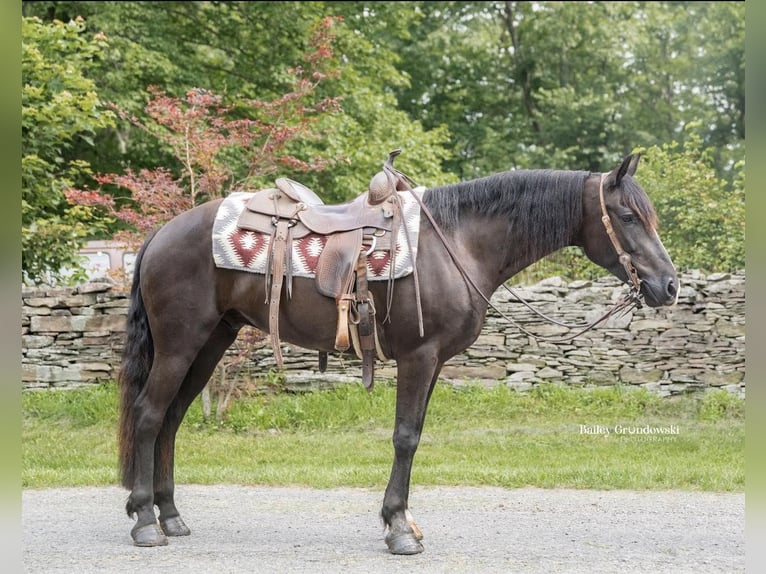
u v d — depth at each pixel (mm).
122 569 4250
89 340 9883
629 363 9867
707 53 21812
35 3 13961
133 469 4816
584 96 21109
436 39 21000
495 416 9320
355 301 4594
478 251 4797
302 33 14969
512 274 4902
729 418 9266
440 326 4602
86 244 12188
